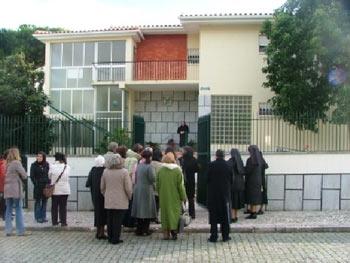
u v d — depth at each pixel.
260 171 14.86
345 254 10.29
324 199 16.91
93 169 12.48
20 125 17.78
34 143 17.73
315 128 18.66
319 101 24.48
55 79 32.19
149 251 10.76
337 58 23.38
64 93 32.00
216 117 18.84
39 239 12.40
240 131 18.55
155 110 32.09
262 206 15.96
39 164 14.63
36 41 49.81
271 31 25.38
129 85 30.66
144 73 31.08
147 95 32.22
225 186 11.91
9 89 28.53
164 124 31.97
